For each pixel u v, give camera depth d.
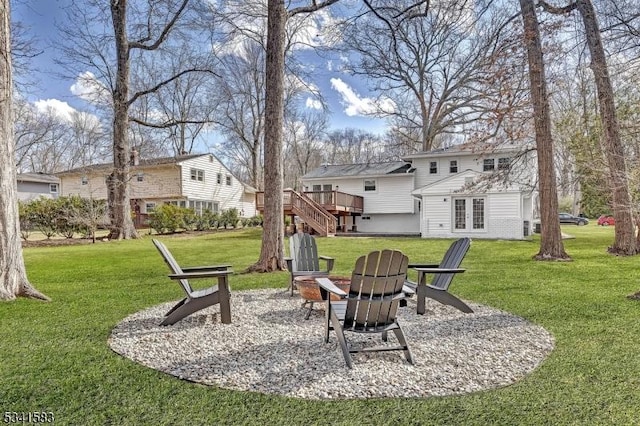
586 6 9.66
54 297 5.79
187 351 3.43
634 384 2.64
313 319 4.54
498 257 10.33
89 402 2.46
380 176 23.47
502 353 3.32
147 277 7.71
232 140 33.88
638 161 8.89
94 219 16.48
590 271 7.85
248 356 3.30
